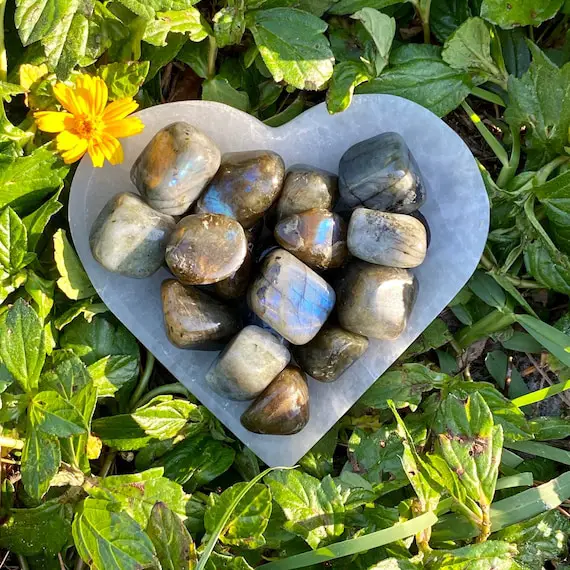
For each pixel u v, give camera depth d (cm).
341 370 21
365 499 21
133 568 18
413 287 21
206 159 20
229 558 20
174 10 21
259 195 20
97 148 20
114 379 21
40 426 19
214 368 21
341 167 21
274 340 21
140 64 21
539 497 21
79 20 19
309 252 21
